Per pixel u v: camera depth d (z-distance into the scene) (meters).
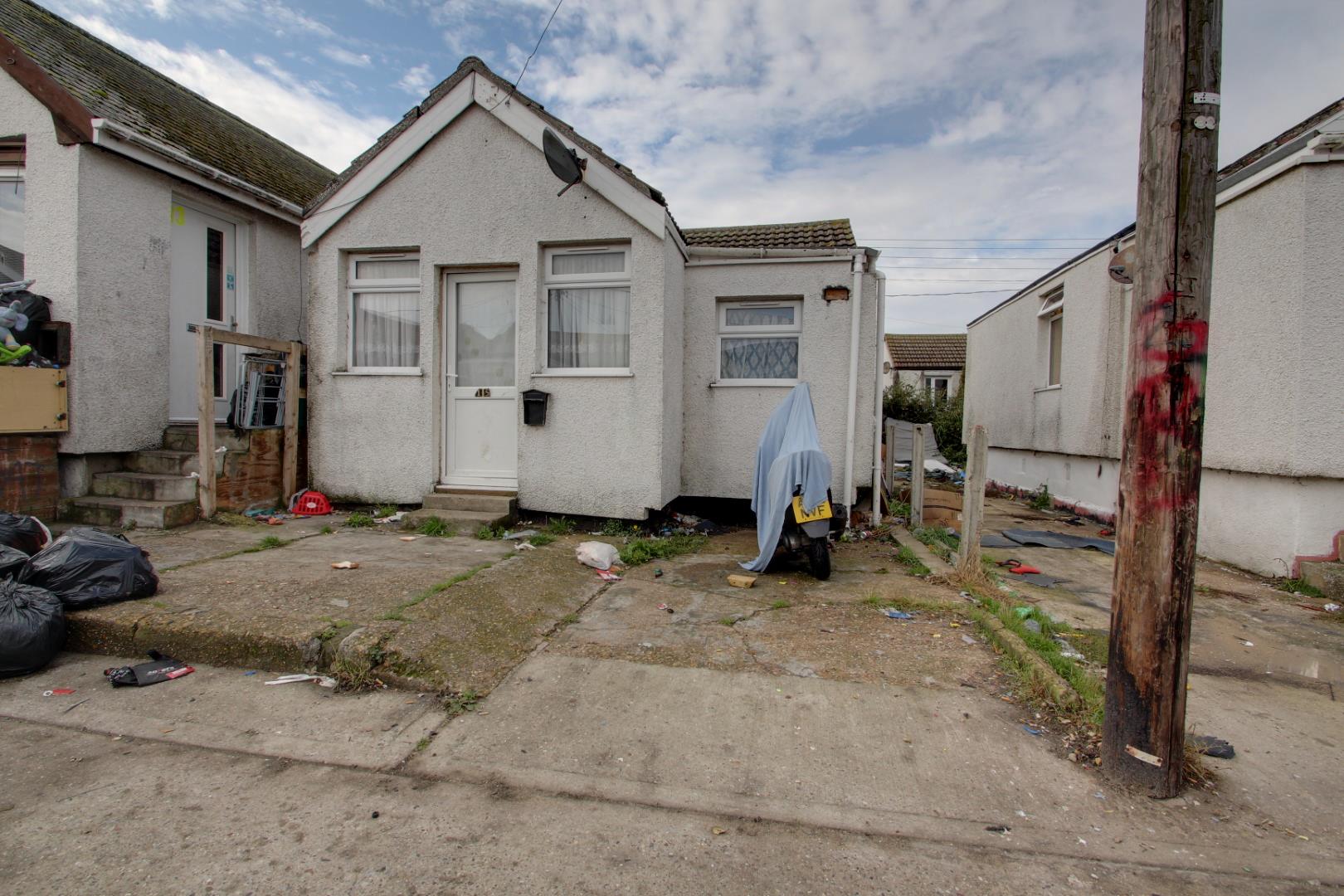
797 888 2.21
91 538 4.27
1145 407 2.72
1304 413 6.21
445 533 6.74
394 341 7.73
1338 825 2.59
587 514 7.18
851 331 8.04
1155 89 2.72
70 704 3.36
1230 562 7.17
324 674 3.70
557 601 4.87
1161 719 2.70
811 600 5.16
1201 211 2.65
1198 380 2.66
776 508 5.77
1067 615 5.07
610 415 7.09
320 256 7.62
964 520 5.82
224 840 2.37
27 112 6.57
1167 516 2.68
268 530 6.58
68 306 6.51
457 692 3.49
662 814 2.59
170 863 2.25
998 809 2.64
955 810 2.63
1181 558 2.68
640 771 2.86
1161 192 2.68
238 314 8.52
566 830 2.48
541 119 7.02
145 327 7.20
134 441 7.11
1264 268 6.64
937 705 3.43
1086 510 10.41
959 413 19.91
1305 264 6.18
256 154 9.78
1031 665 3.73
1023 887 2.23
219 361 8.25
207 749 2.99
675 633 4.38
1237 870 2.33
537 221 7.15
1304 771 2.97
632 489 7.07
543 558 5.93
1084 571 6.71
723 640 4.27
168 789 2.68
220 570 5.03
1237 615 5.34
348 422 7.63
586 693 3.54
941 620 4.72
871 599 5.10
